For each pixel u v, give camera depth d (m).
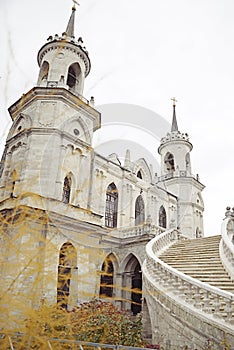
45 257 3.01
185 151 47.69
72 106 28.27
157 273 17.23
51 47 31.58
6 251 2.95
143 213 36.88
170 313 14.27
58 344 3.39
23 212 3.11
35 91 27.27
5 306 2.66
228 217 23.70
